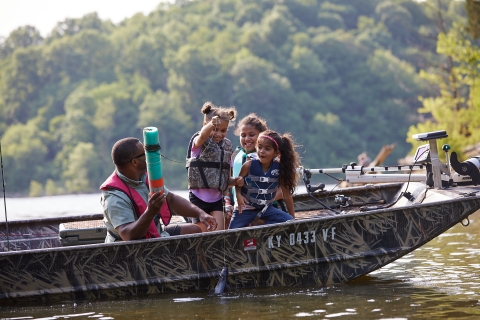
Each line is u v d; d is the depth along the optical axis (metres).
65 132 135.88
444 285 9.56
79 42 163.12
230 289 9.41
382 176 11.66
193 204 9.83
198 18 198.00
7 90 155.38
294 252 9.62
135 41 163.25
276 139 10.22
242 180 10.27
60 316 8.22
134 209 9.14
